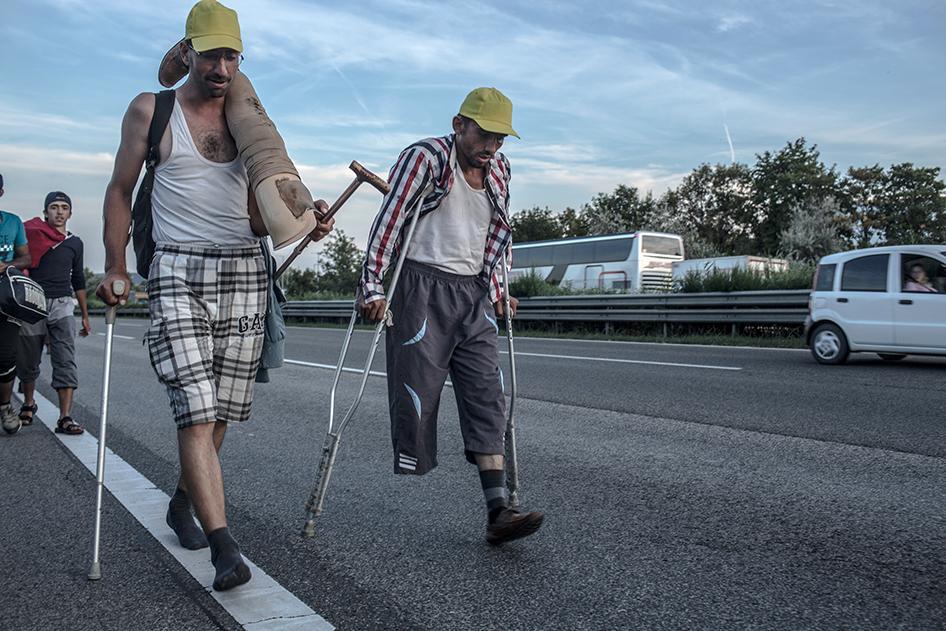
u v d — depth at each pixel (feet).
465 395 11.80
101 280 10.65
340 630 8.91
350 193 11.13
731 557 11.28
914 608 9.47
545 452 18.30
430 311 11.57
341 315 86.84
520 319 67.46
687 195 165.07
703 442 19.25
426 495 14.80
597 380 31.07
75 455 18.67
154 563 11.16
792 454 17.83
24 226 21.35
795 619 9.19
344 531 12.64
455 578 10.54
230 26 10.12
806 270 53.21
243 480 16.12
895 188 153.38
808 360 37.99
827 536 12.16
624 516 13.30
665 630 8.91
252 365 11.04
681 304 55.31
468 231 11.64
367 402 26.61
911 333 34.01
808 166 152.46
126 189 10.50
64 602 9.82
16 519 13.51
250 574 9.89
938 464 16.71
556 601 9.76
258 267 10.94
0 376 20.68
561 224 180.86
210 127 10.55
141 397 29.07
